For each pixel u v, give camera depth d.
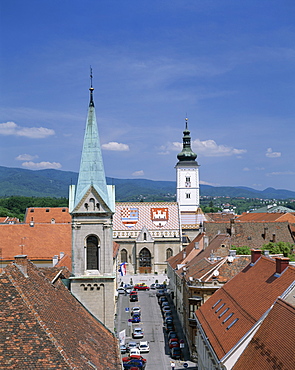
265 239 113.81
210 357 53.00
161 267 162.75
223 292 64.56
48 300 39.94
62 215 177.75
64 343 32.78
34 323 31.55
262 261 61.84
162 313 111.81
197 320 64.44
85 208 57.28
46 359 29.17
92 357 35.56
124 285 143.38
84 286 56.62
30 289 37.94
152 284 143.75
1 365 28.23
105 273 57.03
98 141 58.72
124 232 164.00
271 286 51.34
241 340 45.34
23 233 101.06
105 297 56.75
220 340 50.56
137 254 161.50
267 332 43.12
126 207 168.38
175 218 166.75
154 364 75.94
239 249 102.25
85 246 57.31
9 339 30.06
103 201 57.06
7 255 96.62
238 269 79.31
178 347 80.50
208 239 105.75
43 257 97.00
